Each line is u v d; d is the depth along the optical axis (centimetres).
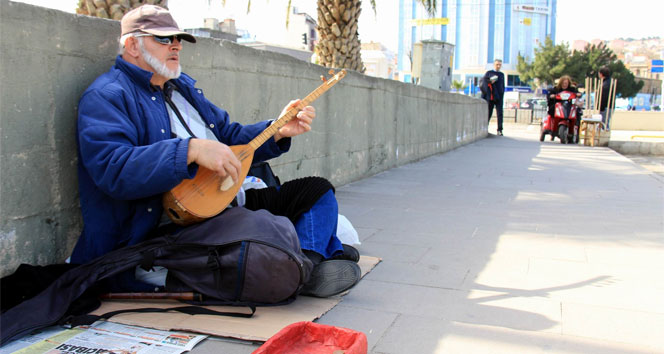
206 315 254
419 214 504
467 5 10675
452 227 453
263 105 486
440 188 657
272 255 250
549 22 11075
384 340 240
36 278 255
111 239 271
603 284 312
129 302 269
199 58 394
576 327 254
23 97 265
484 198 591
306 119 302
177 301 267
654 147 1302
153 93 283
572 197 601
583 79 6047
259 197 307
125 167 240
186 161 240
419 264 350
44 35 272
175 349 222
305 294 286
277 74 505
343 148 667
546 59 6312
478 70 10856
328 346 211
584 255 372
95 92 259
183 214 259
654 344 236
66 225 294
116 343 225
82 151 251
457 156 1056
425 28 10150
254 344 230
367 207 536
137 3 459
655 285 311
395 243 401
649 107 7469
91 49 299
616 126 2212
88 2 449
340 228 341
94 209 269
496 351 230
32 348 220
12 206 265
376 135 772
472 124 1421
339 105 646
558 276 327
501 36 10719
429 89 1012
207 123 307
